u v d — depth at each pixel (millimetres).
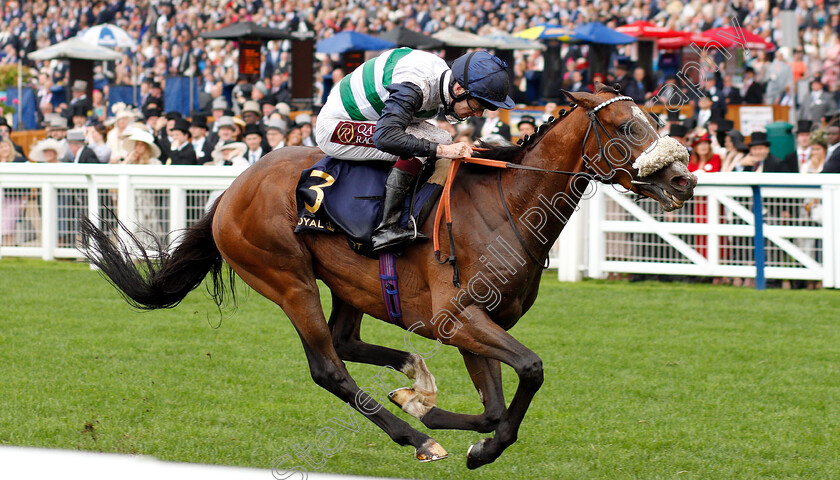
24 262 11188
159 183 10570
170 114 12617
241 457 4750
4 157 12594
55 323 7902
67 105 18281
